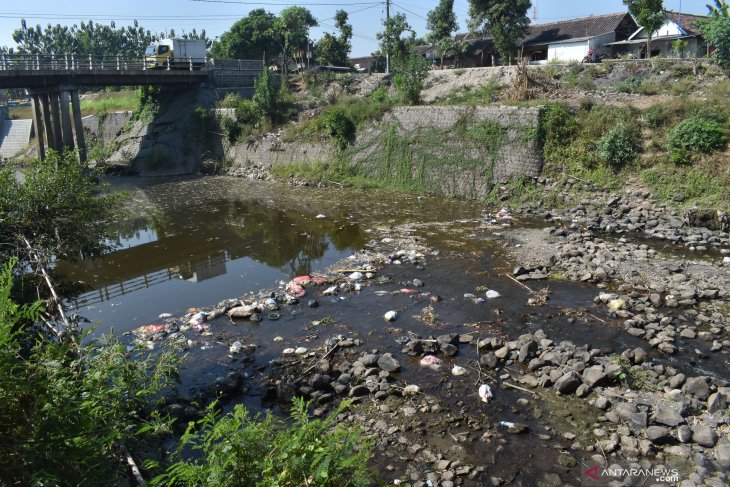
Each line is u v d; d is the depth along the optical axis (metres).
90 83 29.00
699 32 26.97
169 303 11.86
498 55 34.59
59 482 3.85
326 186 24.89
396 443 6.86
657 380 7.98
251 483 3.89
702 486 5.82
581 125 19.66
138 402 6.08
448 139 22.09
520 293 11.62
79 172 11.41
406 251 14.79
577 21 33.88
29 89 28.33
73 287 12.91
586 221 16.70
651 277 12.16
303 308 11.16
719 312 10.37
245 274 13.75
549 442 6.81
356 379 8.31
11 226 10.15
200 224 19.17
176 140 32.81
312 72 34.78
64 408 4.17
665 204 16.58
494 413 7.42
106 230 13.45
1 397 3.84
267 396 7.93
